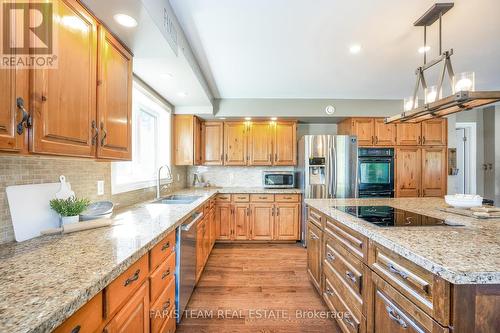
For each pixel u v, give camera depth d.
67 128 1.04
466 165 4.64
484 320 0.81
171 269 1.57
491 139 4.36
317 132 4.51
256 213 3.81
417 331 0.96
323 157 3.65
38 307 0.60
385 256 1.18
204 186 4.42
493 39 2.05
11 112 0.79
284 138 4.07
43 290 0.69
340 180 3.65
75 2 1.10
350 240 1.54
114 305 0.88
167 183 3.29
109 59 1.38
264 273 2.71
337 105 3.83
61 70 1.01
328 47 2.20
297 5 1.62
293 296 2.24
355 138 3.69
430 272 0.90
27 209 1.18
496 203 4.26
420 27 1.88
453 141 4.18
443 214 1.71
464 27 1.87
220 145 4.06
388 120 2.13
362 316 1.39
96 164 1.75
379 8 1.66
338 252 1.75
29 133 0.86
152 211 1.94
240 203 3.81
